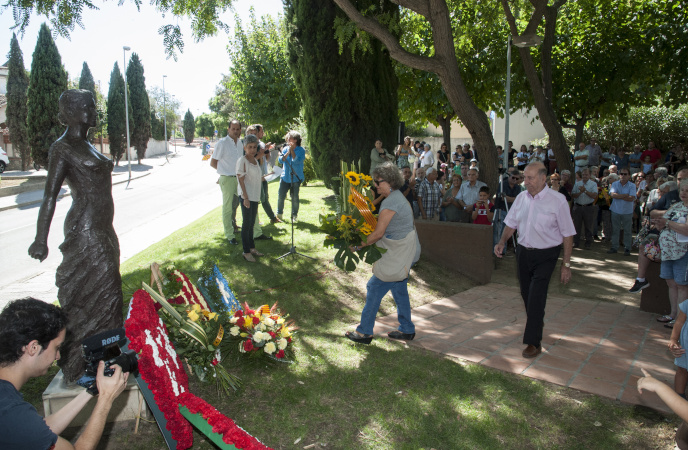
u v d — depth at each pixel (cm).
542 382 413
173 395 283
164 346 310
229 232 813
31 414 192
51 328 201
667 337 543
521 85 1758
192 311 370
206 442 324
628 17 1628
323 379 410
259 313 432
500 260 995
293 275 678
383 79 1240
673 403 239
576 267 950
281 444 323
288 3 1229
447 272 801
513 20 1262
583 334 550
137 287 553
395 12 1200
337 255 466
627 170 1053
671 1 1542
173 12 890
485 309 645
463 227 802
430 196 1039
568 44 1711
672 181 772
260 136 933
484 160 976
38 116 2631
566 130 3030
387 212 447
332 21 1149
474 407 370
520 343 510
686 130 2659
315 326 543
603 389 400
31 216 1587
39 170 3045
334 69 1179
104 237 339
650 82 1641
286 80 2194
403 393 389
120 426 337
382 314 608
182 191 2258
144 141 4422
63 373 337
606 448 323
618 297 740
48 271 913
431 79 1903
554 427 346
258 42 2255
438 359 456
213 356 377
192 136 9500
